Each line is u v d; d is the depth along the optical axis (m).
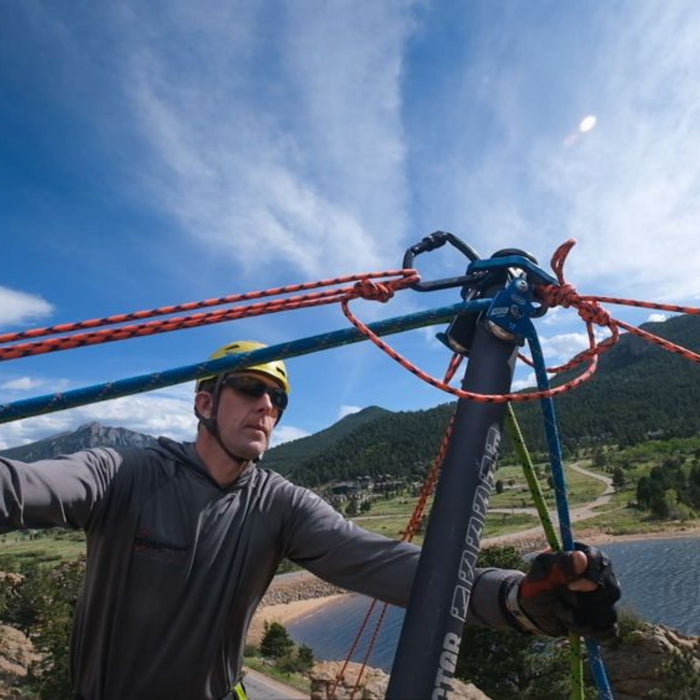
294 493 2.70
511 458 185.62
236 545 2.47
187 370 1.86
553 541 2.07
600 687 1.99
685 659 24.86
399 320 2.06
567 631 1.95
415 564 2.33
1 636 43.53
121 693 2.30
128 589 2.32
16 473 1.96
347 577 2.49
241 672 2.59
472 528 1.73
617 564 77.50
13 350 1.72
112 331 1.84
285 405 2.69
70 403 1.76
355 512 157.12
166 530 2.37
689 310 2.13
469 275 2.25
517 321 2.02
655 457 172.12
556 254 2.28
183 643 2.33
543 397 2.02
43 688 33.59
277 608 84.19
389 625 64.69
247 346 2.58
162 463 2.50
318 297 2.11
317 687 24.06
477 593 2.12
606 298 2.15
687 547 84.56
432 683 1.55
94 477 2.29
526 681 26.33
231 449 2.48
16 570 91.62
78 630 2.44
